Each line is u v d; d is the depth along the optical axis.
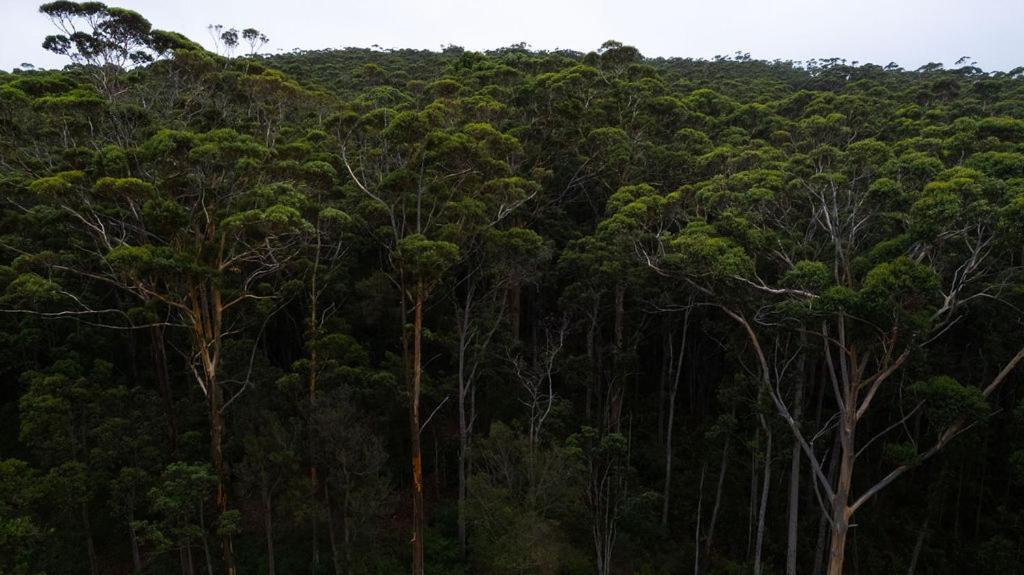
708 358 38.50
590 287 28.02
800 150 30.78
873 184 19.97
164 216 18.97
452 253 20.45
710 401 38.38
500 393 32.50
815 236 26.22
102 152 20.61
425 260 19.84
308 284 29.44
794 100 43.31
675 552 28.42
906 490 32.34
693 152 33.03
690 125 38.06
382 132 22.25
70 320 30.30
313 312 26.11
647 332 36.53
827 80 68.06
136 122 24.05
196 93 28.42
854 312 17.97
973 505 31.11
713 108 42.97
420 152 21.98
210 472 21.02
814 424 25.59
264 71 31.44
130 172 21.17
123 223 21.55
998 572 25.92
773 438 25.67
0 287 25.84
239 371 27.25
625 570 26.89
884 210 20.89
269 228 19.16
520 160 31.30
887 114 39.00
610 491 25.38
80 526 25.47
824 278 18.75
